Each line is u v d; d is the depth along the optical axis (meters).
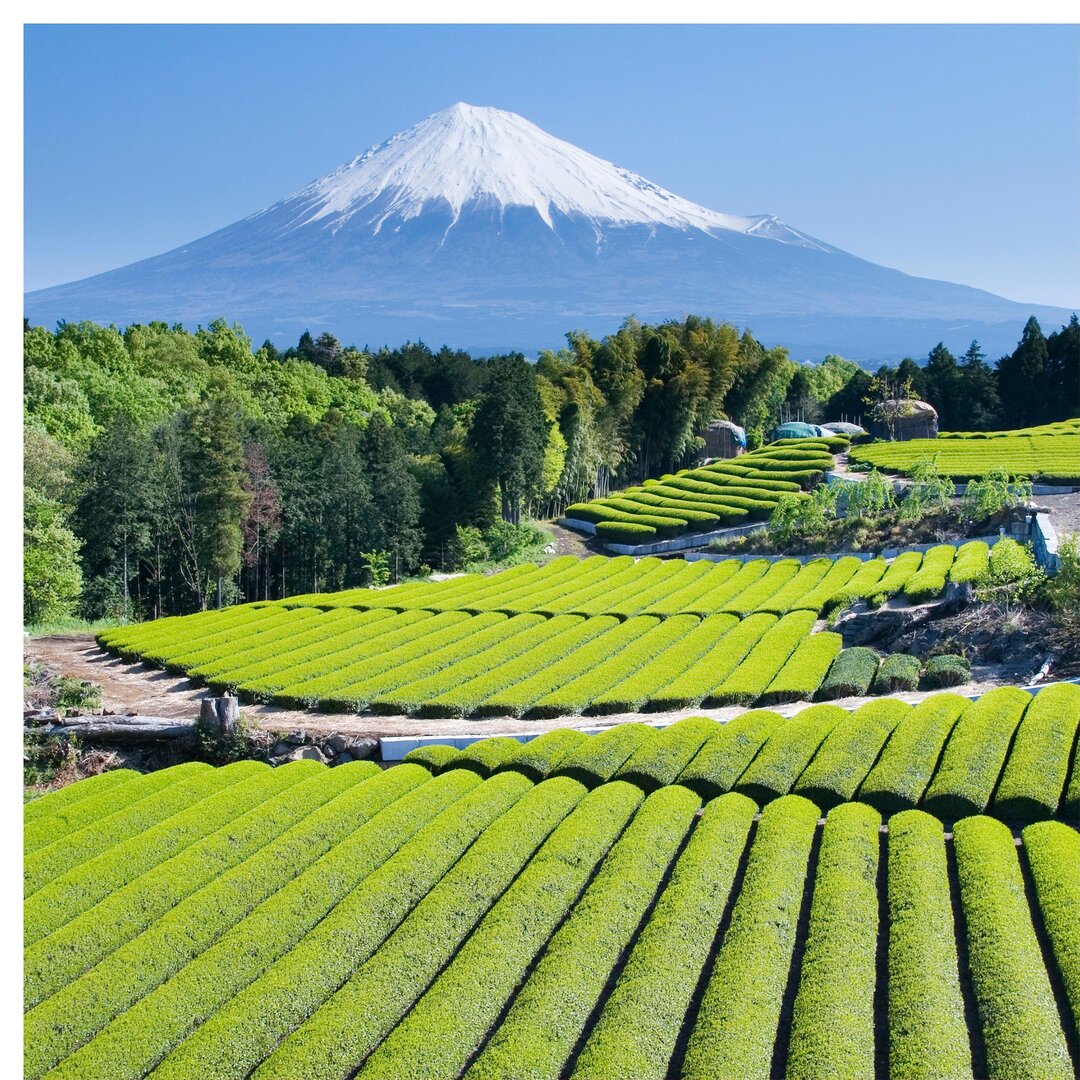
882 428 131.62
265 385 136.25
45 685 55.81
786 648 55.81
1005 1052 26.44
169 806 42.69
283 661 60.34
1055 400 148.38
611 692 52.19
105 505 85.12
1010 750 41.12
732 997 29.28
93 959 33.25
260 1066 28.17
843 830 36.91
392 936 33.28
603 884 34.97
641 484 124.56
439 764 45.97
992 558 57.94
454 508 104.44
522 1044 27.98
